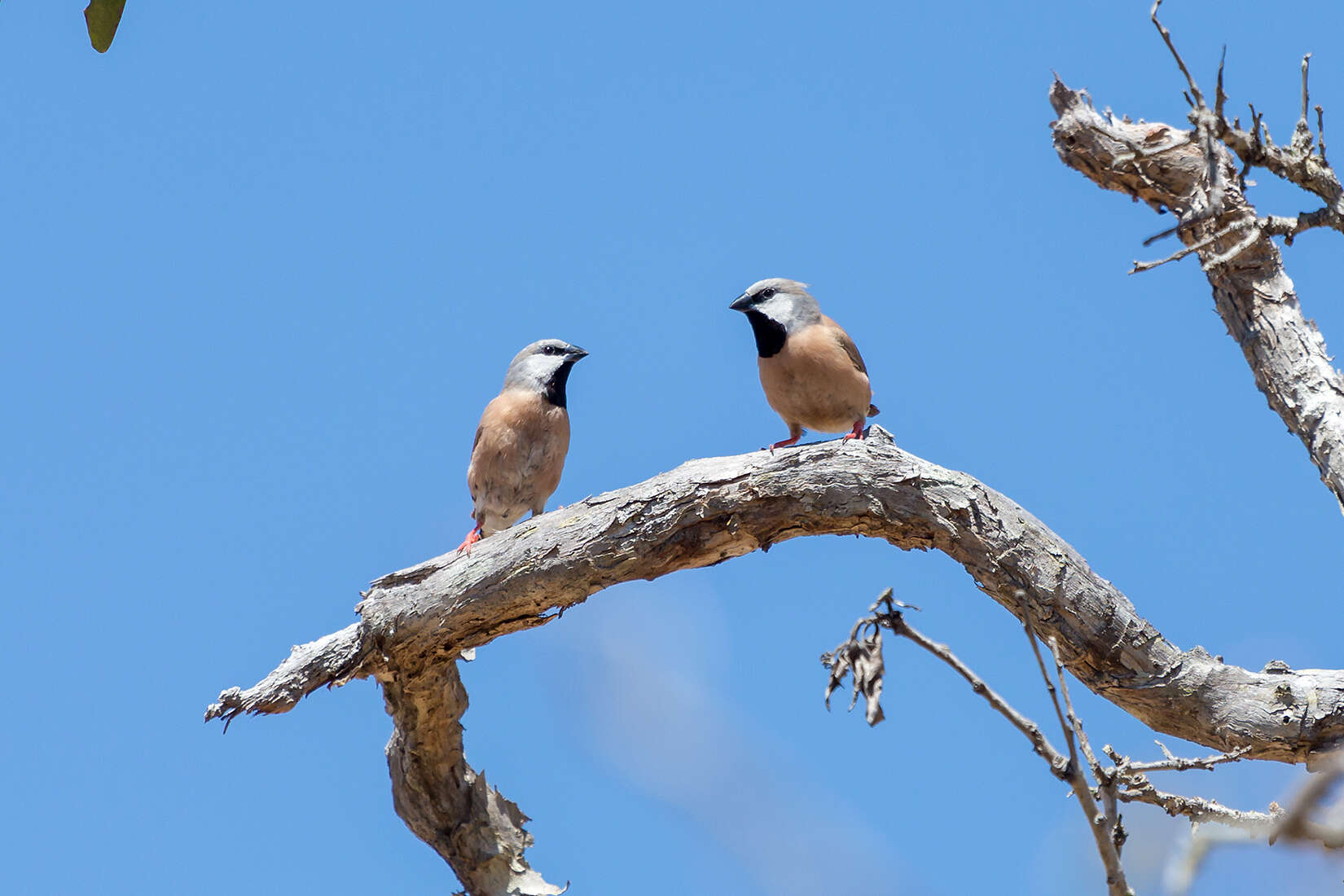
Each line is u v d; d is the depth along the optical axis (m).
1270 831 8.19
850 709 6.88
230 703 11.52
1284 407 11.71
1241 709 10.62
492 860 13.18
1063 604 10.95
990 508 11.14
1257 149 11.71
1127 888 6.76
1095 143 13.27
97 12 8.25
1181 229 12.71
